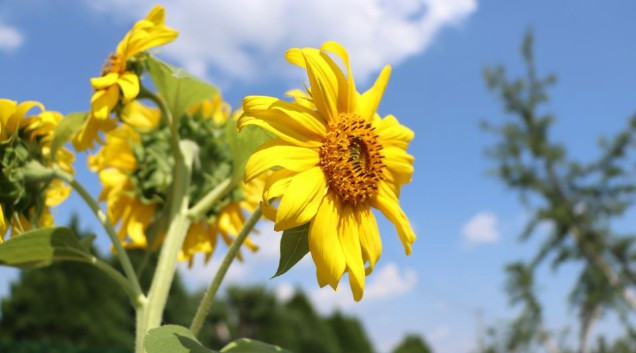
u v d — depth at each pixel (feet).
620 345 10.79
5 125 1.28
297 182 1.08
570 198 11.41
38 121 1.34
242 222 1.74
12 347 5.91
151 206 1.75
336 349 22.29
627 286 10.85
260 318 19.83
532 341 11.69
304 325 21.59
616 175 11.11
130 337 13.51
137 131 1.73
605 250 11.03
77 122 1.36
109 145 1.75
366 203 1.20
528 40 12.18
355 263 1.12
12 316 12.67
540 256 11.36
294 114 1.13
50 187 1.46
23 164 1.29
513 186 11.72
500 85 12.16
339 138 1.16
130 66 1.42
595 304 10.84
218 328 18.98
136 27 1.42
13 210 1.28
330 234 1.10
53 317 12.75
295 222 1.05
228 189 1.43
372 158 1.21
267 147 1.10
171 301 14.90
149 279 10.91
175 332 1.07
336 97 1.20
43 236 1.24
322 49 1.20
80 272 13.24
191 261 1.74
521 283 11.31
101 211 1.36
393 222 1.24
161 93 1.46
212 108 1.78
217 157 1.68
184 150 1.52
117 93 1.37
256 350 1.25
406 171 1.31
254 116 1.11
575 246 11.18
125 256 1.33
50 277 13.00
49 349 6.06
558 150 11.40
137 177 1.75
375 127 1.26
